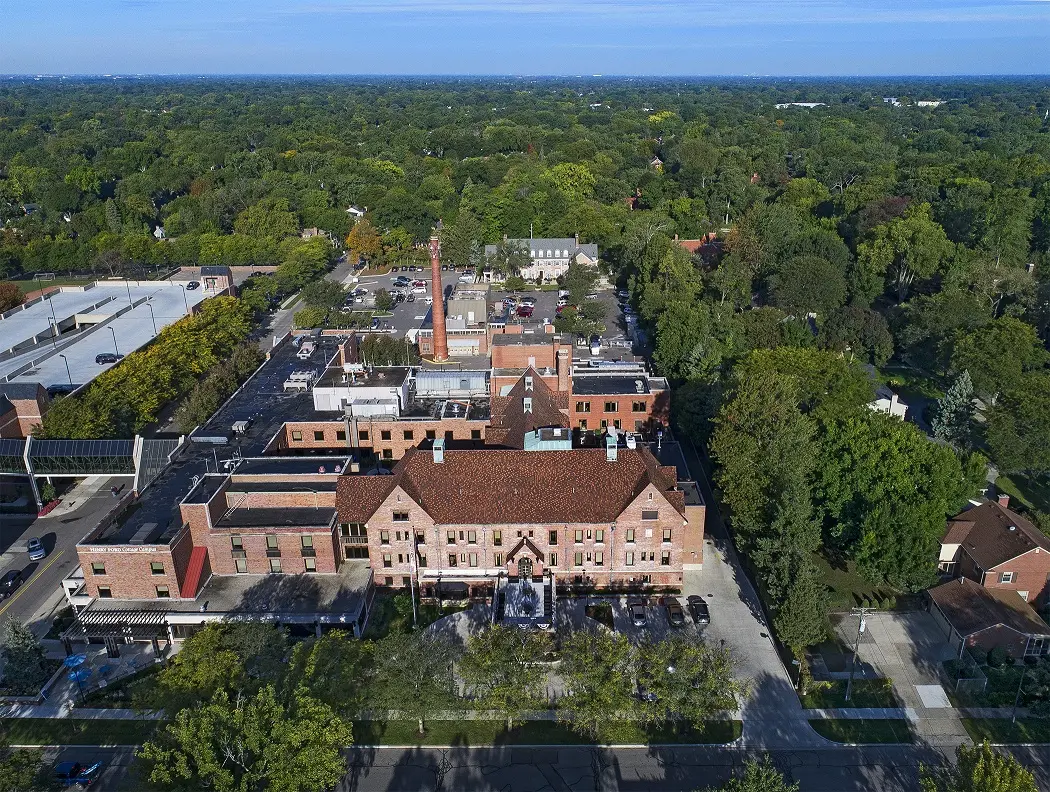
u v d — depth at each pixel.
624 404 108.62
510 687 60.56
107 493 104.06
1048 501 97.94
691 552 83.75
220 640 64.69
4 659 72.94
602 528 78.12
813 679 69.31
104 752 62.12
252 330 173.75
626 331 168.62
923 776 52.62
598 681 59.38
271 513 81.44
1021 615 73.00
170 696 59.03
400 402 104.38
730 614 77.88
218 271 174.38
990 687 68.12
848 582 83.56
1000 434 97.50
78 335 140.50
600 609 78.19
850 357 131.38
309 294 173.75
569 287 186.62
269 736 51.47
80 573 79.31
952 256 161.25
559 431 88.25
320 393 104.50
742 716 65.25
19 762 50.19
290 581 78.75
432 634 74.44
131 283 177.75
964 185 199.25
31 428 108.69
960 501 85.69
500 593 78.19
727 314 143.00
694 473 105.94
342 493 80.75
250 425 102.56
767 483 81.00
